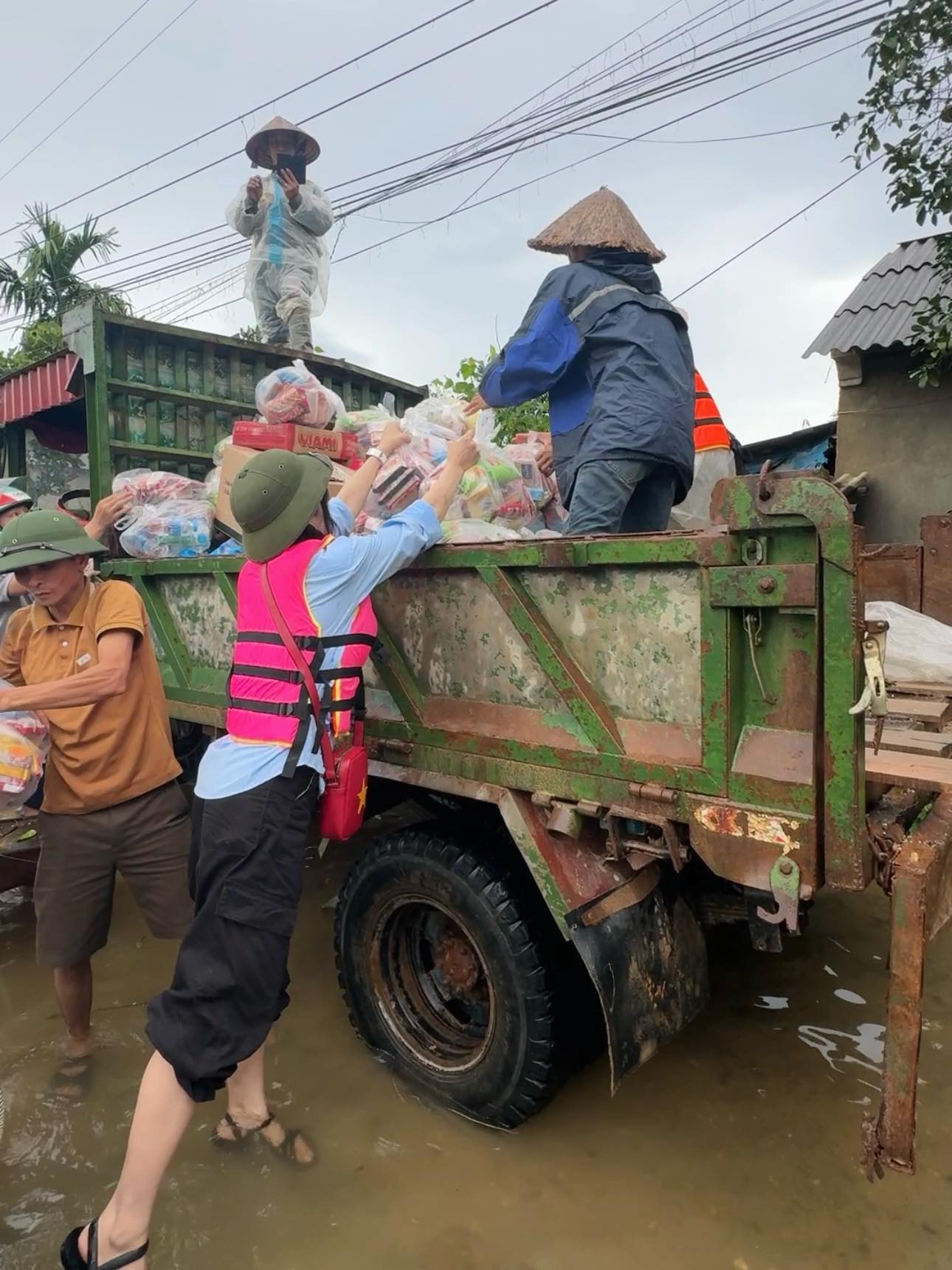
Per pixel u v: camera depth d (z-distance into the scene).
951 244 6.98
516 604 2.26
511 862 2.40
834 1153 2.41
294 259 6.03
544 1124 2.55
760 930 1.92
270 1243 2.18
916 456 9.33
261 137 5.99
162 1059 2.04
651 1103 2.63
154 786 2.71
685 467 3.29
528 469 3.90
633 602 2.07
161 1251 2.16
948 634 3.65
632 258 3.32
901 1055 1.71
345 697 2.22
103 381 4.27
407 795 2.84
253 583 2.25
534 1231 2.18
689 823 1.98
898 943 1.71
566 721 2.24
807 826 1.79
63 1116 2.66
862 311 9.70
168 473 4.24
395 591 2.62
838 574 1.72
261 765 2.15
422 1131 2.54
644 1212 2.23
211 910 2.10
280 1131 2.48
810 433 11.09
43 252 16.72
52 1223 2.26
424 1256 2.13
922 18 5.25
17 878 3.50
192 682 3.51
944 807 2.02
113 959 3.57
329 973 3.43
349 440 3.76
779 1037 2.94
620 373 3.16
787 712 1.85
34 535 2.49
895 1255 2.07
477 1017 2.67
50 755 2.67
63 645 2.62
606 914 2.21
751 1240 2.13
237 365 4.85
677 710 2.04
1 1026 3.13
